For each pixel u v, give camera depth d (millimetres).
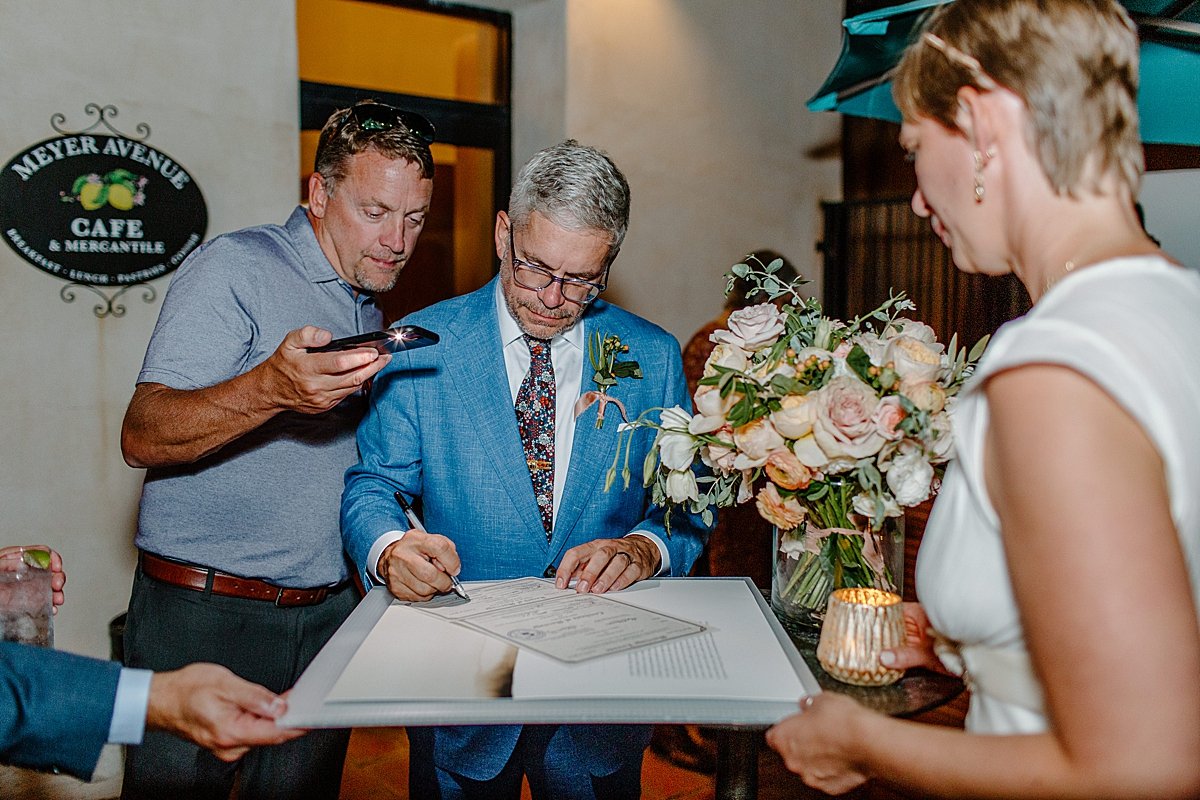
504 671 1019
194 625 1743
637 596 1339
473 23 3504
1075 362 663
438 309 1707
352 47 3244
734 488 1379
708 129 3855
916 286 4031
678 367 1764
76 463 2670
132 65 2668
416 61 3396
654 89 3680
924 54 850
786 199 4125
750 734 1222
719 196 3922
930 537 869
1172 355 692
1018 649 804
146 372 1675
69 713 968
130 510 2754
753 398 1137
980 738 727
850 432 1064
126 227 2674
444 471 1623
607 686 975
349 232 1771
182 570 1746
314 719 910
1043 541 645
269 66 2871
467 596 1319
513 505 1594
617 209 1482
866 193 4199
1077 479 635
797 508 1178
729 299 3818
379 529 1467
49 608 1178
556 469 1653
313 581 1816
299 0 3109
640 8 3609
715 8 3814
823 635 1098
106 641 2730
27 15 2523
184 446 1584
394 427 1631
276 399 1470
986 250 859
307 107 3135
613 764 1584
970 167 836
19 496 2600
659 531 1570
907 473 1090
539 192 1468
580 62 3465
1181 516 677
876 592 1133
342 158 1746
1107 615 611
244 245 1789
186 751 1709
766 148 4039
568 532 1607
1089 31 764
